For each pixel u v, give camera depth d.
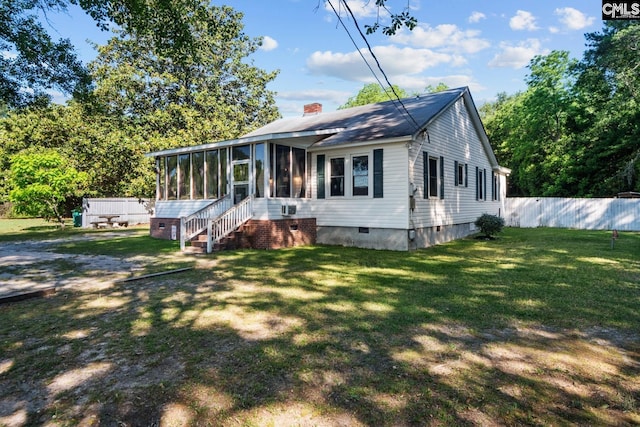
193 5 12.09
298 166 13.36
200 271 8.16
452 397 2.82
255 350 3.76
